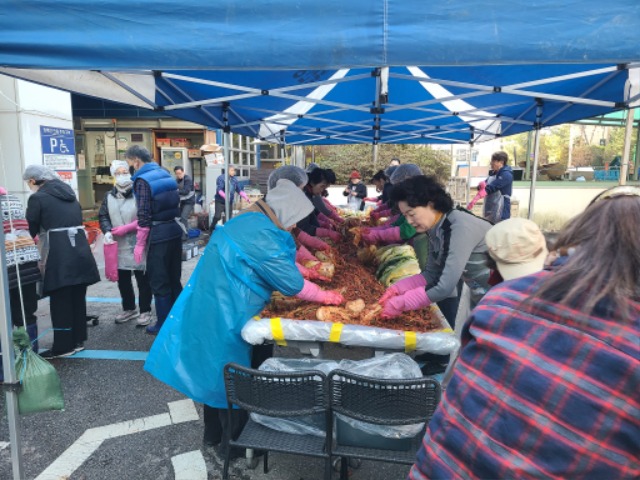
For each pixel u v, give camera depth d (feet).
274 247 7.50
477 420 2.98
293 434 7.39
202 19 5.57
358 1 5.34
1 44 5.57
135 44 5.60
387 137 24.81
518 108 17.61
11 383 7.21
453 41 5.24
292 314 8.00
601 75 12.31
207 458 8.90
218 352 7.55
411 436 6.76
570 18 5.10
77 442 9.50
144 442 9.49
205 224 36.83
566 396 2.66
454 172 43.98
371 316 7.61
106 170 39.86
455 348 6.99
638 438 2.53
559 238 3.17
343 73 13.00
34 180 12.64
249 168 43.57
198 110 14.40
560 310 2.83
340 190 50.49
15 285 11.43
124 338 14.92
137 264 14.25
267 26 5.50
